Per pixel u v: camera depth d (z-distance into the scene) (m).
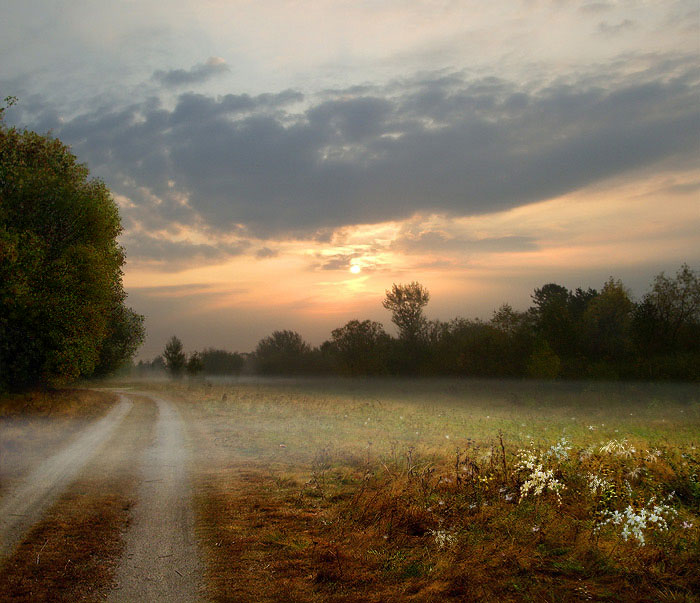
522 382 40.31
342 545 6.14
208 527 6.98
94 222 24.08
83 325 23.11
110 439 16.11
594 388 32.47
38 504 8.09
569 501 7.15
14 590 4.85
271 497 8.77
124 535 6.63
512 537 5.80
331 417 23.75
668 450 9.77
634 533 5.52
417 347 59.28
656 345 36.69
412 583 4.89
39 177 22.27
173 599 4.67
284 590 4.86
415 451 12.40
